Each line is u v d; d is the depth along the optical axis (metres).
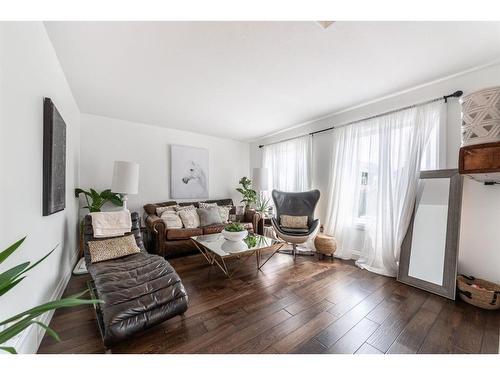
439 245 2.19
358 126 3.08
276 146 4.65
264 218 4.39
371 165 2.91
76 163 3.09
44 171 1.52
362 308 1.87
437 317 1.74
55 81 1.86
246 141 5.46
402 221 2.46
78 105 3.11
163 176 4.21
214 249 2.46
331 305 1.92
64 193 2.10
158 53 1.88
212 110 3.31
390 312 1.81
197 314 1.77
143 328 1.42
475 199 2.09
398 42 1.74
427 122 2.41
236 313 1.79
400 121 2.63
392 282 2.38
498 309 1.82
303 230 3.39
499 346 1.33
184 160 4.43
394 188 2.67
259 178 4.44
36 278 1.40
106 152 3.62
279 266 2.86
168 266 1.87
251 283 2.35
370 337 1.51
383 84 2.45
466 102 1.55
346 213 3.20
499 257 1.96
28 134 1.28
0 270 0.99
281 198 3.89
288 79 2.35
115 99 2.90
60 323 1.63
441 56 1.93
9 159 1.05
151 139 4.07
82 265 2.65
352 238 3.12
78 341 1.44
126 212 2.62
